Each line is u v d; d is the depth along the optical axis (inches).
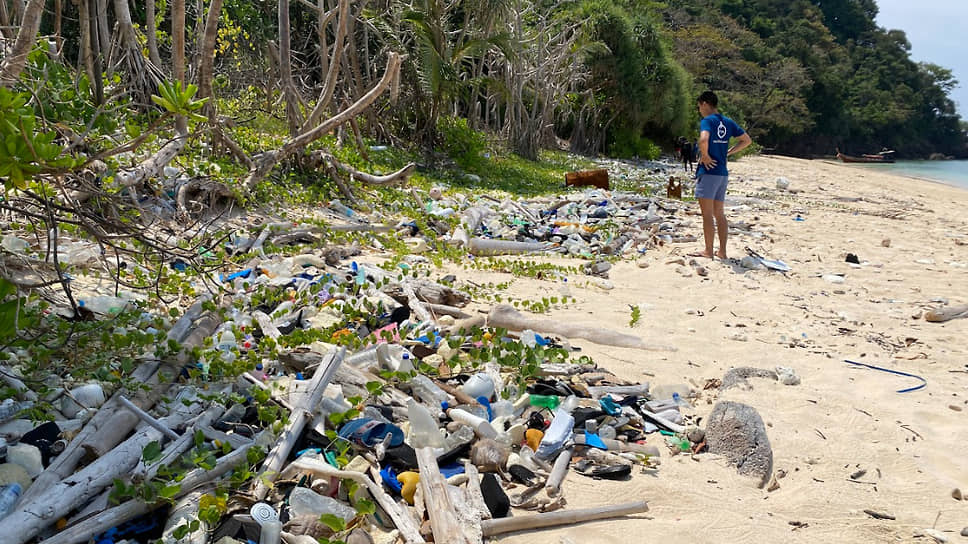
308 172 427.5
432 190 493.7
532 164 943.7
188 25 657.0
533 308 269.3
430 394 173.6
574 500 146.9
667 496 152.6
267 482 128.8
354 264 277.0
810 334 273.4
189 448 137.4
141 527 119.3
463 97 900.6
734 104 2635.3
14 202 165.2
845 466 171.5
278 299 227.0
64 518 118.0
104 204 225.1
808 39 3690.9
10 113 120.0
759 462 168.2
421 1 758.5
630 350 238.4
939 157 3882.9
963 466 174.6
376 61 789.9
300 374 175.2
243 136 425.7
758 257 390.6
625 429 180.4
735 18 3570.4
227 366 164.9
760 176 1070.4
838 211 631.8
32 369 154.6
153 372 162.1
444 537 123.2
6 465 123.6
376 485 135.6
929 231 529.0
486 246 373.4
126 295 203.6
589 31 1368.1
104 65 373.4
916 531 146.9
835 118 3314.5
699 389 211.3
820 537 143.4
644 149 1521.9
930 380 231.0
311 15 829.2
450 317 236.1
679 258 385.1
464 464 150.7
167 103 132.8
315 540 119.3
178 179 319.6
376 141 718.5
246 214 334.0
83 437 133.0
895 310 314.2
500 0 798.5
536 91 1026.7
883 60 4074.8
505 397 182.1
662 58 1565.0
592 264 355.6
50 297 180.4
